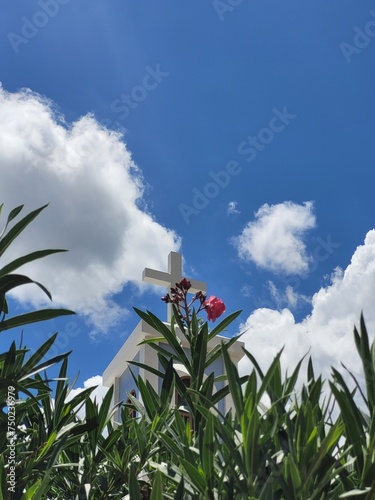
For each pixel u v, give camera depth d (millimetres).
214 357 3109
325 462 1621
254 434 1608
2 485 1869
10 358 2158
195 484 1695
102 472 2768
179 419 2256
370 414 1740
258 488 1605
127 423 2908
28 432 2584
